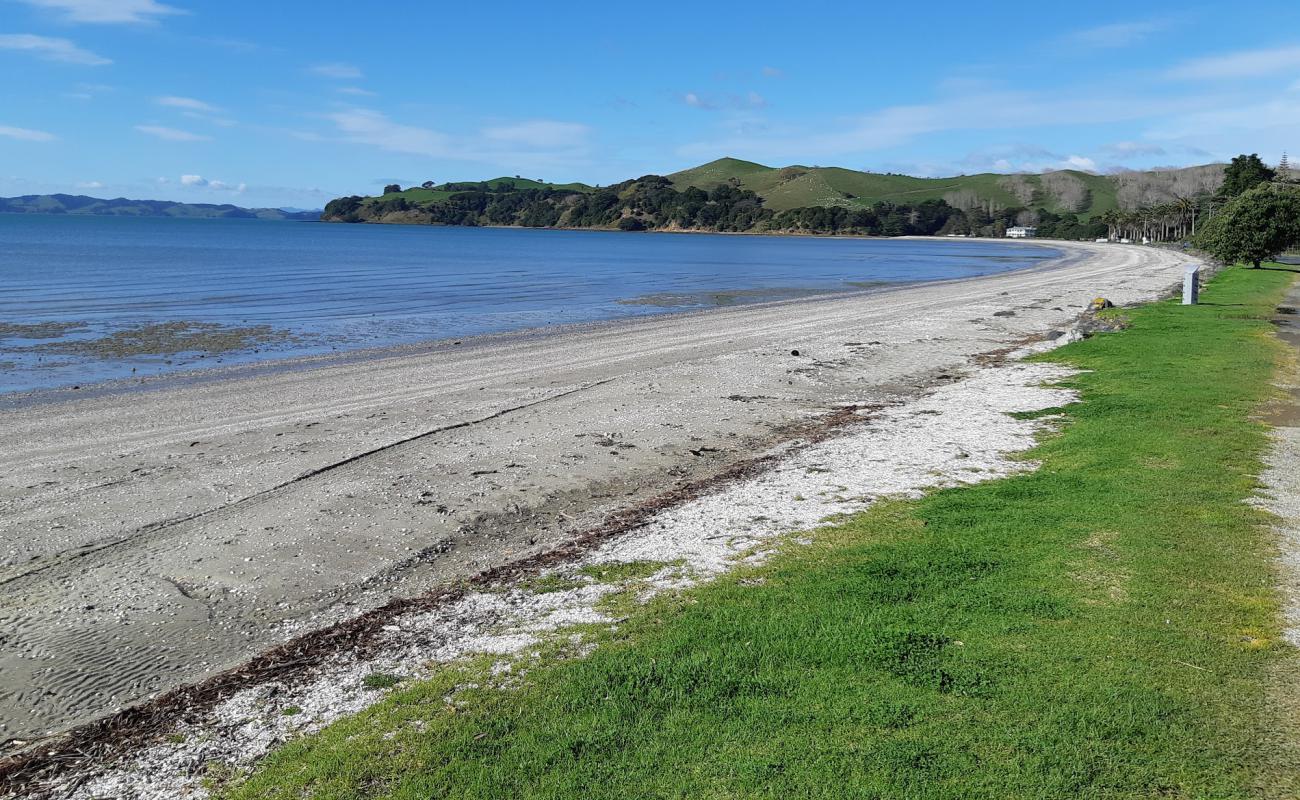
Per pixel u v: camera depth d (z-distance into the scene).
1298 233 53.06
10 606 8.38
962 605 6.84
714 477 12.42
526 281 61.41
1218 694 5.35
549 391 19.33
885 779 4.66
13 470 13.01
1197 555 7.68
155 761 5.63
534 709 5.66
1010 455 12.50
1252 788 4.47
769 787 4.66
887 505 10.20
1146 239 170.25
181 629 7.94
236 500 11.57
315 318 36.81
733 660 6.10
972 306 39.69
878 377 21.12
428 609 8.01
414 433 15.33
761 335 29.56
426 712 5.80
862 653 6.07
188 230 187.38
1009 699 5.38
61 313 36.38
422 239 166.12
